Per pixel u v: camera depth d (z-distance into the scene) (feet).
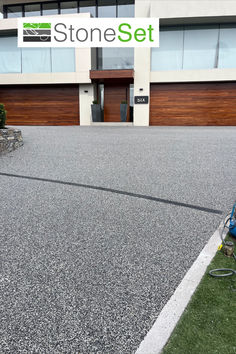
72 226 10.30
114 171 17.24
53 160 20.01
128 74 42.19
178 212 11.42
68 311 6.15
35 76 46.42
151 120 45.80
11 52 47.67
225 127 39.83
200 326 5.56
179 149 22.18
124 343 5.32
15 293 6.73
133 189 14.16
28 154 21.79
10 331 5.64
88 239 9.32
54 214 11.37
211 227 10.10
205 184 14.61
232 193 13.32
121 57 45.68
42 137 28.63
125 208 11.88
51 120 48.60
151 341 5.29
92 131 33.81
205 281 6.95
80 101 47.09
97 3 47.57
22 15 50.88
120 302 6.40
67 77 45.60
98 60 46.50
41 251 8.62
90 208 11.93
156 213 11.34
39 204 12.46
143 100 44.80
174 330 5.50
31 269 7.70
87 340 5.41
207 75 42.39
